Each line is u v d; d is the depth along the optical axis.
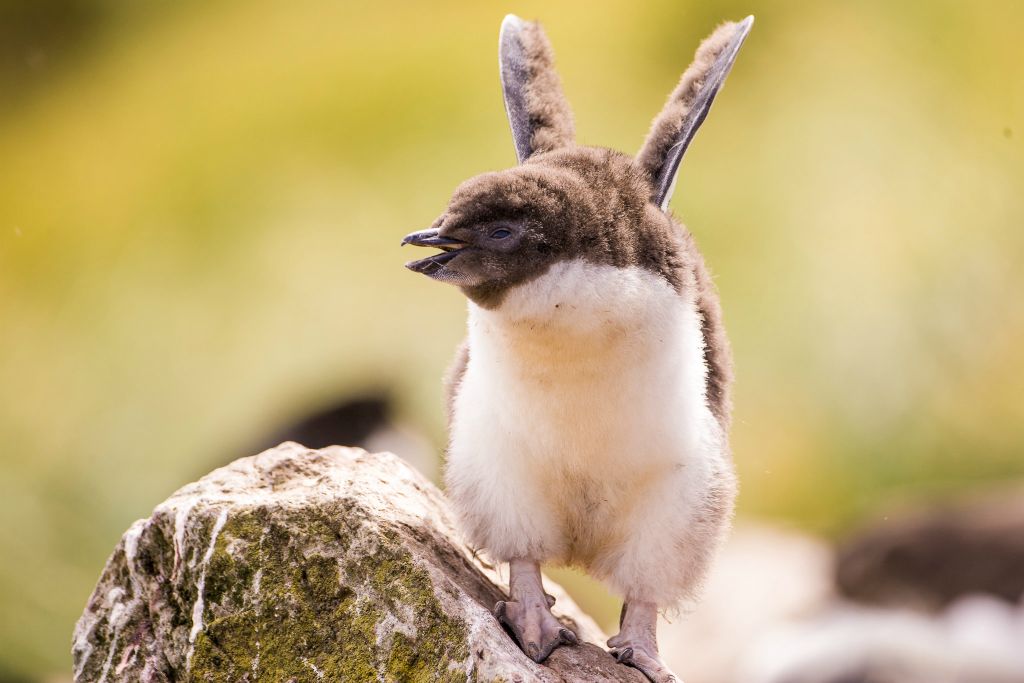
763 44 20.34
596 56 20.73
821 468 16.73
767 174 18.42
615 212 5.95
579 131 19.36
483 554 7.07
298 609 5.78
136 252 19.81
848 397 16.89
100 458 16.42
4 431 16.98
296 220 19.75
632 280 5.82
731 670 13.40
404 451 14.09
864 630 13.35
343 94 21.80
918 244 17.66
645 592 6.36
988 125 19.03
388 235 19.12
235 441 15.46
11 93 24.11
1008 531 14.34
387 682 5.69
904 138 18.77
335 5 24.33
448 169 20.03
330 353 17.08
